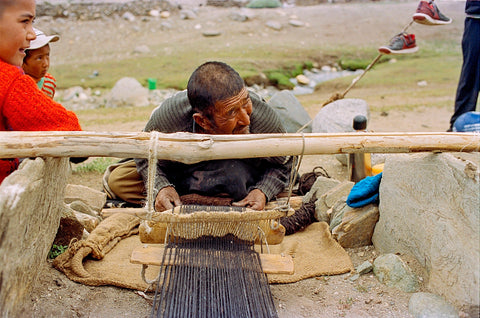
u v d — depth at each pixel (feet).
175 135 8.50
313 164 18.86
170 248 9.16
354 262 10.98
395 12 60.95
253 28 54.34
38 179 7.97
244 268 8.79
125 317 8.94
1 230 6.82
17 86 8.87
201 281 8.45
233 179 11.21
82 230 10.85
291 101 20.67
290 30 54.95
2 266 6.91
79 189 12.90
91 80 41.34
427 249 9.66
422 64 46.16
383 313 9.07
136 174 13.20
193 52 47.06
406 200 10.24
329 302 9.46
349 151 8.93
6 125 9.34
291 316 9.00
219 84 9.50
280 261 9.08
